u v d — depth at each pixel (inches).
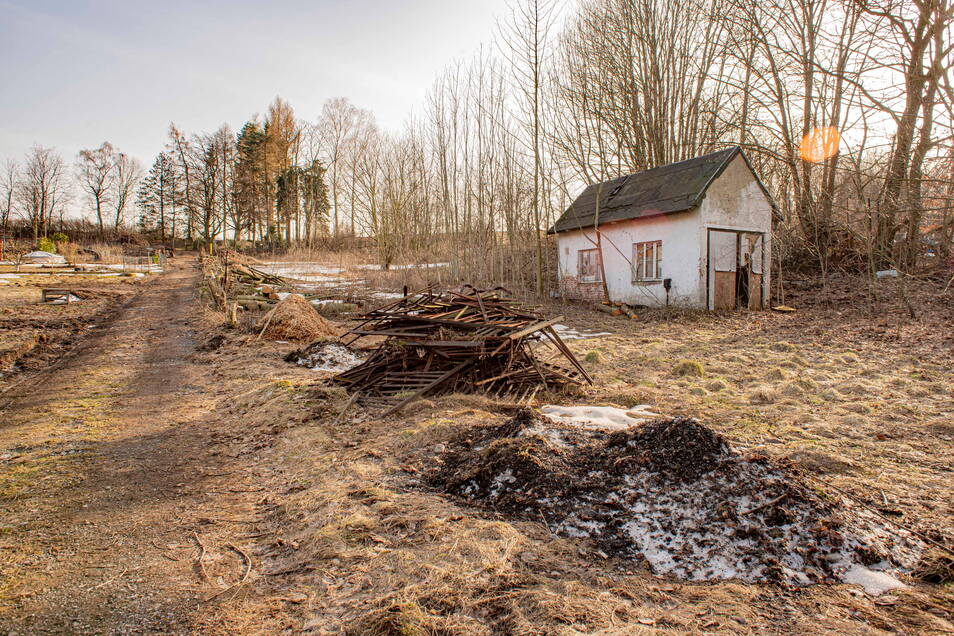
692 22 876.6
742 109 818.2
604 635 99.3
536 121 819.4
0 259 1562.5
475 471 179.2
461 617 107.8
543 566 127.6
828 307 603.5
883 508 154.5
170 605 121.1
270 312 551.2
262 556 145.6
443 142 1117.7
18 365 444.5
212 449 247.6
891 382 318.0
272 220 2445.9
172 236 2682.1
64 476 212.2
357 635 104.1
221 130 2470.5
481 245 957.8
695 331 542.3
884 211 550.0
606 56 958.4
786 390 302.8
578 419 248.1
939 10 439.8
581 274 814.5
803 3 682.8
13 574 136.6
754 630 101.8
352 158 1814.7
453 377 309.6
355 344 482.9
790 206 825.5
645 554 133.5
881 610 108.6
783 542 131.2
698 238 629.6
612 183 836.0
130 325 660.1
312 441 238.8
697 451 160.9
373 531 149.6
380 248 1328.7
